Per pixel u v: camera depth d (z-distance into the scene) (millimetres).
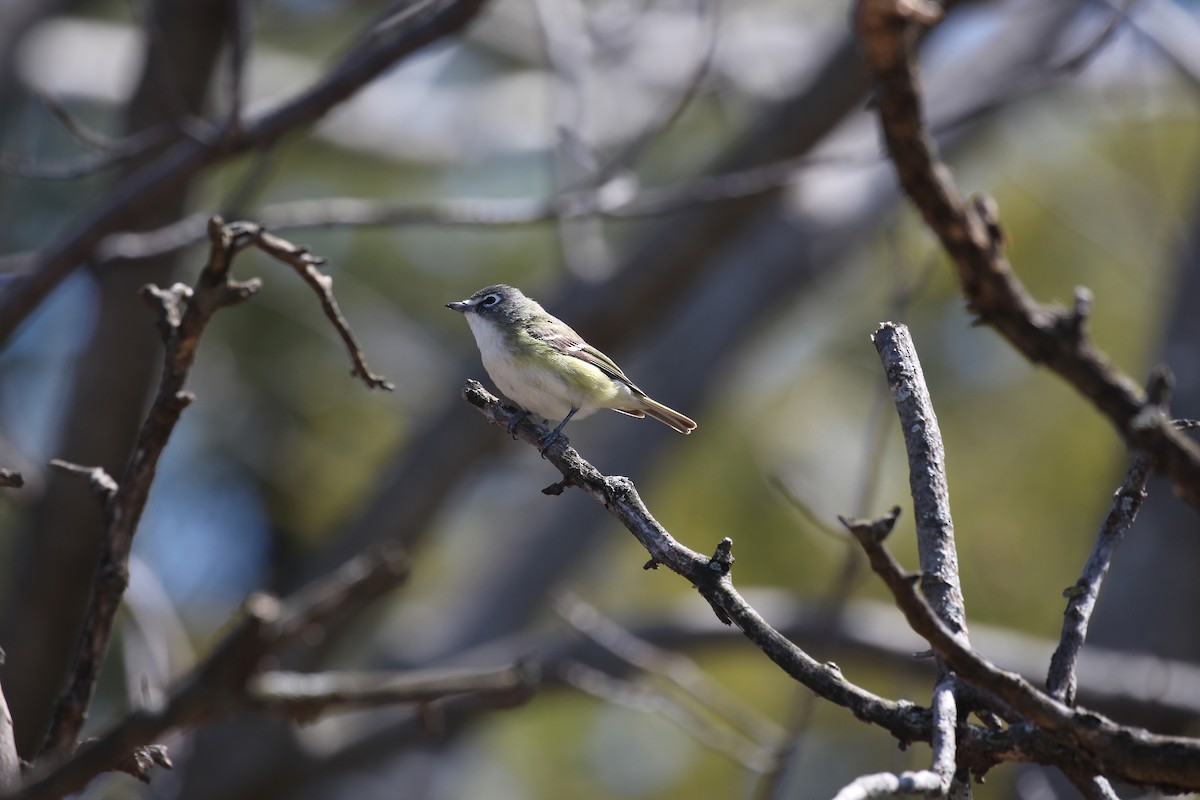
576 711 17375
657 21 18422
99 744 4363
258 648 4613
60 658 12102
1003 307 5504
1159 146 19203
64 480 11984
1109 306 17844
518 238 19562
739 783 16156
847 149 14852
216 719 5219
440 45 10398
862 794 3287
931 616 3475
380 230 19375
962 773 4062
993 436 17453
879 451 7902
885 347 4730
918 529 4426
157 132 9586
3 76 17438
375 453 19094
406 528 13977
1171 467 4434
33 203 18984
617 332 14016
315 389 19234
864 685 15281
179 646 10750
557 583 15789
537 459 16234
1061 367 5457
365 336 18500
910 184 5496
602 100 18312
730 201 13531
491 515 19625
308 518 19125
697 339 16766
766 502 17047
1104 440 16797
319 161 19938
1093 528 15672
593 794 16797
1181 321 13070
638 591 17766
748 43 19156
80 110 19766
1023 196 18594
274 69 20484
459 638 15125
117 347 12258
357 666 15312
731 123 19547
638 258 13797
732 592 4219
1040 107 18625
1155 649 11742
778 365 19047
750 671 15500
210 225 4926
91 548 11953
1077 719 3615
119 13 21703
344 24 21406
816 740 16344
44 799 4262
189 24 12398
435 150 19656
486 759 17141
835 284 18734
